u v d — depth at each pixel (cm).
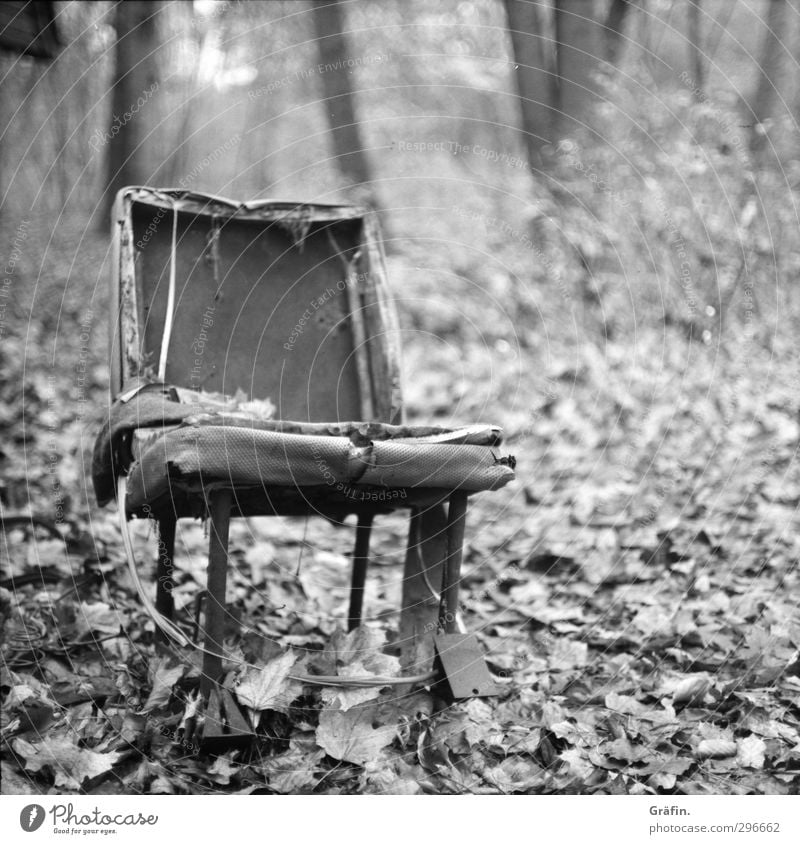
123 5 686
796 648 227
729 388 408
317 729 179
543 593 299
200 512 198
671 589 283
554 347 486
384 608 291
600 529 335
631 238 486
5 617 237
